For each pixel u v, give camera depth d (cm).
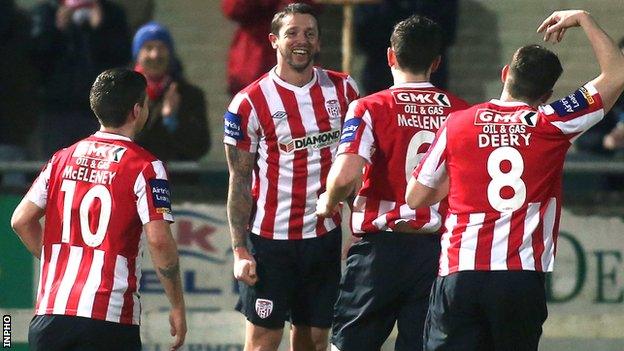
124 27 3409
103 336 2005
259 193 2442
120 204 2016
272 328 2470
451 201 2011
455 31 3438
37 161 3262
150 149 3231
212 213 3130
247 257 2402
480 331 2009
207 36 3509
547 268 1975
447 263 2003
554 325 3119
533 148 1970
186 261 3127
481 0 3547
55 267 2036
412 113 2203
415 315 2241
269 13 3228
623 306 3114
